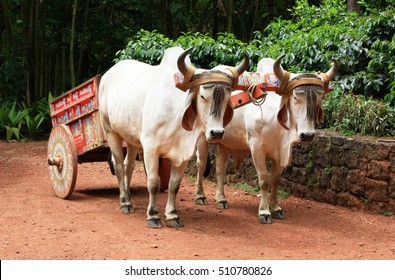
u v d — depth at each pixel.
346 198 7.70
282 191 8.60
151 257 5.55
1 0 16.38
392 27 9.88
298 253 5.76
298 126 6.40
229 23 14.76
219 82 6.00
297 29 11.95
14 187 8.92
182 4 16.81
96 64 18.12
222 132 5.99
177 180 6.67
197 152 7.93
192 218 7.14
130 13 18.66
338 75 9.95
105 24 17.02
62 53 16.42
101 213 7.28
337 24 11.38
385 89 9.65
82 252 5.68
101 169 10.78
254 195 8.57
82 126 8.08
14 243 5.95
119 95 7.13
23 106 15.59
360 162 7.49
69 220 6.89
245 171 9.09
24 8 15.92
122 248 5.82
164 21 16.61
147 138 6.57
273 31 11.82
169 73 6.55
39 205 7.62
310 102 6.34
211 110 6.00
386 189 7.25
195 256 5.59
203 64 11.31
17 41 16.16
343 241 6.24
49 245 5.89
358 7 12.38
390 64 9.29
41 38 16.06
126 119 6.97
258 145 6.97
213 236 6.34
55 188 8.17
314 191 8.15
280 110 6.57
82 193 8.55
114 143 7.45
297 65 10.38
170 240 6.14
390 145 7.20
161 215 7.27
